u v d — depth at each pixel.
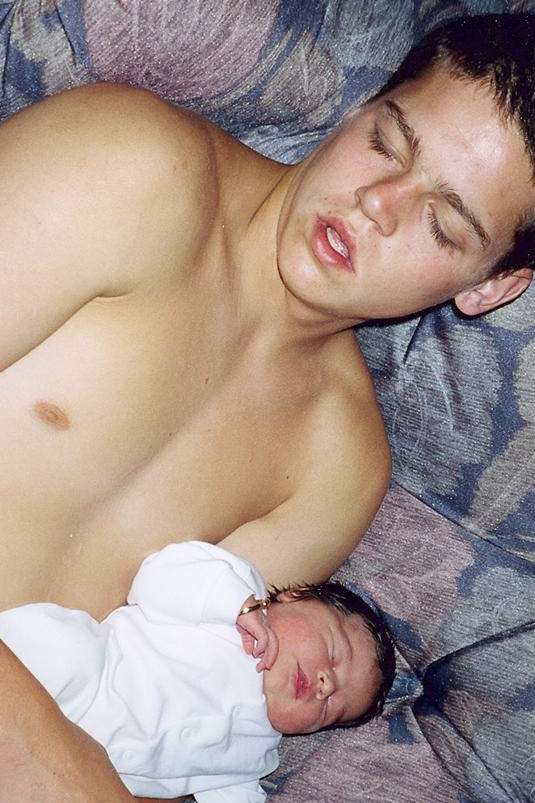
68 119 0.83
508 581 1.20
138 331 0.88
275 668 1.11
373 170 0.91
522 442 1.16
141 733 1.00
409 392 1.18
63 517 0.91
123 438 0.90
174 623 1.05
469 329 1.15
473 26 0.96
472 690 1.20
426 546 1.21
